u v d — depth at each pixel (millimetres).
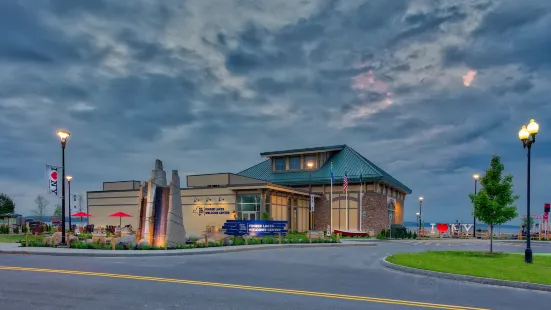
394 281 13602
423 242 41031
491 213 24047
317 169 55219
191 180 49250
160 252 21297
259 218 44125
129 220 51969
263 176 58125
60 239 26219
